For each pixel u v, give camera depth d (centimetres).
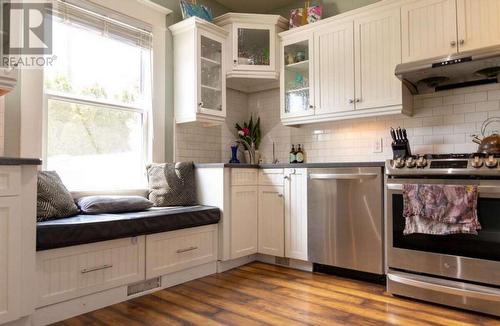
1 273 163
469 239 210
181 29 326
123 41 298
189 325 187
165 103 328
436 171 219
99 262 208
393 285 234
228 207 294
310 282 262
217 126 374
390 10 281
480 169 204
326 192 277
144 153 314
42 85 242
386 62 282
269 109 388
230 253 293
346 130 336
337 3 345
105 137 288
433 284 215
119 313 203
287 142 374
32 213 175
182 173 303
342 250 268
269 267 305
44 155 247
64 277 192
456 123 279
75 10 265
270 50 349
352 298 228
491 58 226
